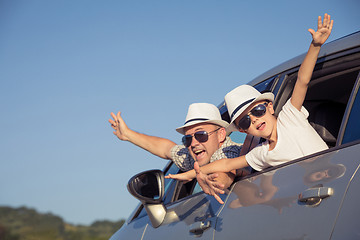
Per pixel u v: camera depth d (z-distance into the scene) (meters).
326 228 1.79
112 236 3.76
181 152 3.57
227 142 3.20
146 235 3.17
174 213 3.00
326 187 1.87
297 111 2.44
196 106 3.36
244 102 2.70
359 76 2.20
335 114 2.94
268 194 2.21
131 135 3.86
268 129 2.58
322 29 2.35
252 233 2.15
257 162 2.54
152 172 3.20
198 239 2.54
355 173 1.81
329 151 2.07
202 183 2.59
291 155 2.39
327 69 2.54
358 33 2.45
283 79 2.84
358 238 1.65
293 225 1.94
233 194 2.50
